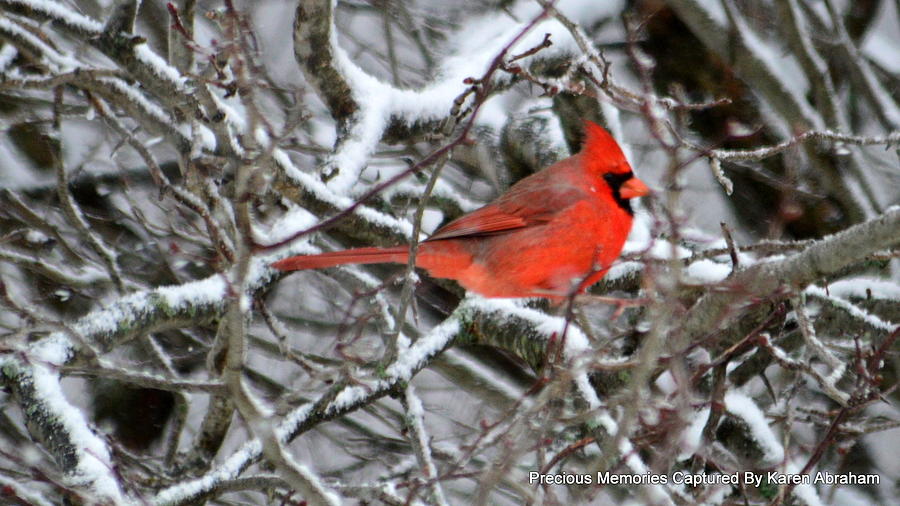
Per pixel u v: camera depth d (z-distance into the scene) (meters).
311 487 6.74
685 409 6.19
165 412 13.10
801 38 13.38
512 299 9.91
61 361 8.20
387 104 10.95
